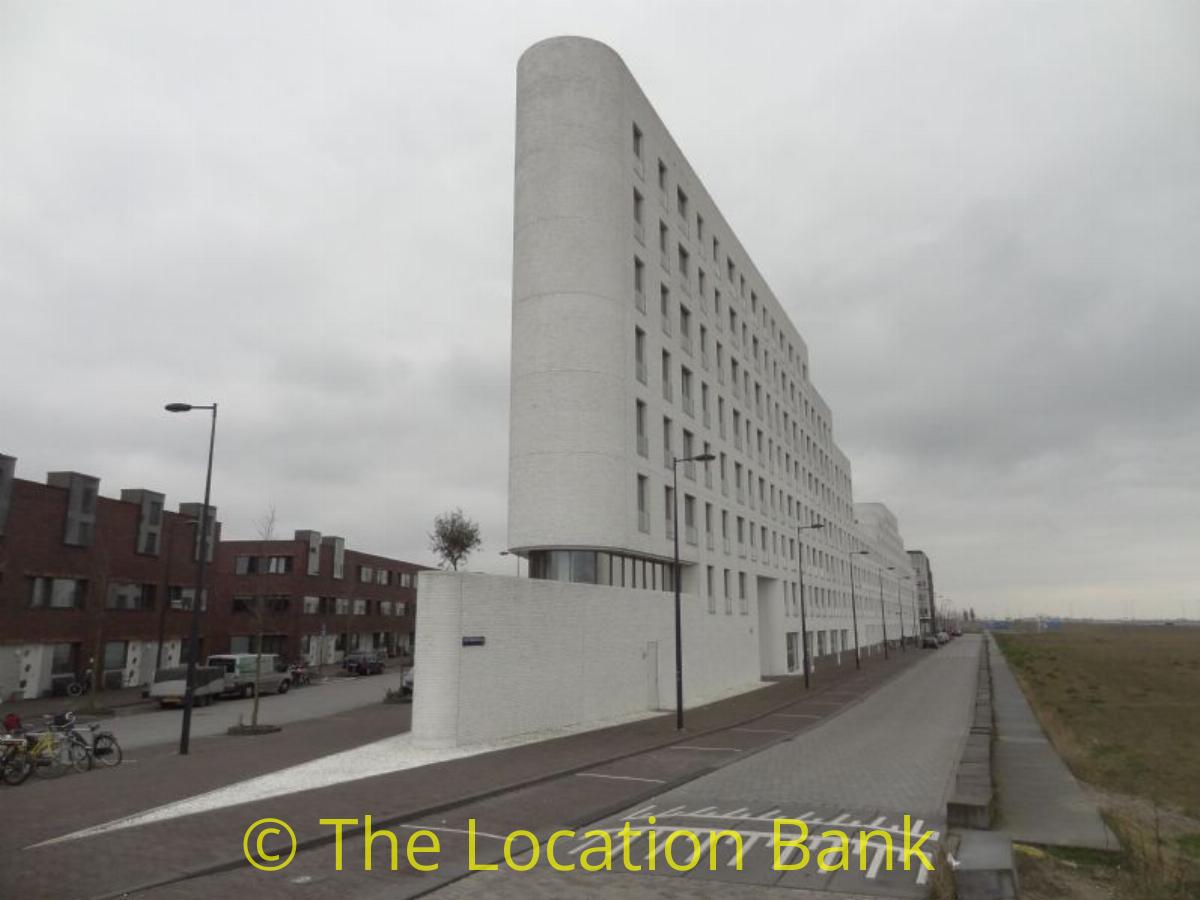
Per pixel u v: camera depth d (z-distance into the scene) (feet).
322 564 214.90
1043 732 72.18
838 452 272.92
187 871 27.40
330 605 218.59
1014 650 249.14
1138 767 56.18
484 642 65.05
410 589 276.41
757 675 146.30
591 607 83.10
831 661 217.56
